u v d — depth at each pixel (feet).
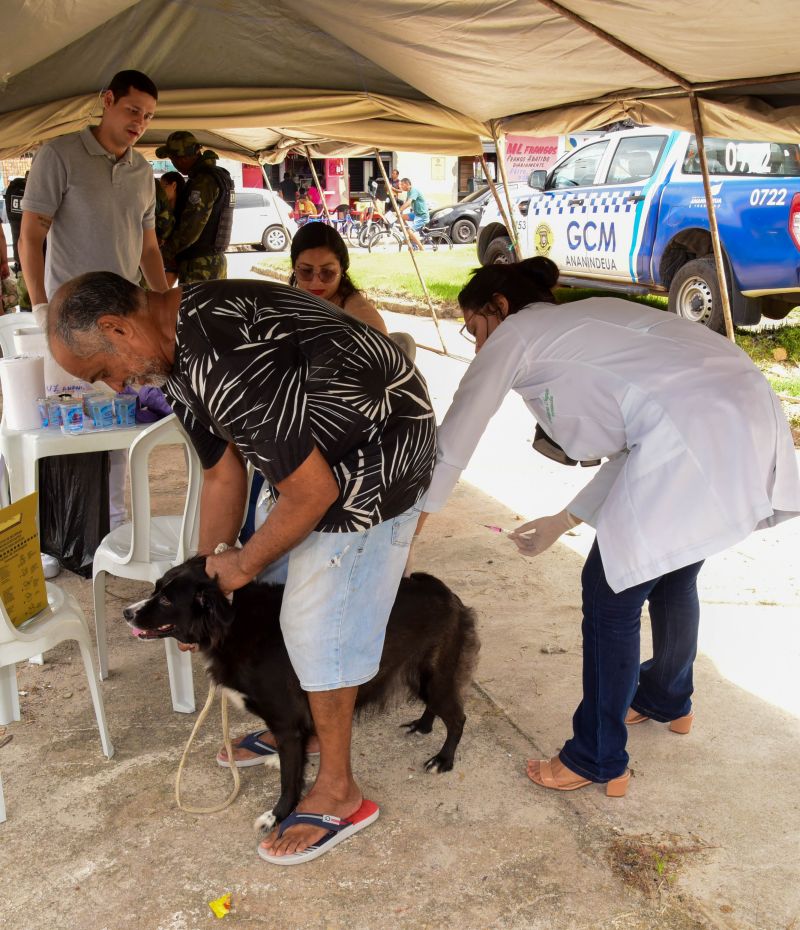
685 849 8.60
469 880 8.23
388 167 97.91
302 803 8.80
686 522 8.24
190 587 8.14
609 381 8.57
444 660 9.56
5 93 18.03
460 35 15.37
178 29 17.84
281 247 69.56
